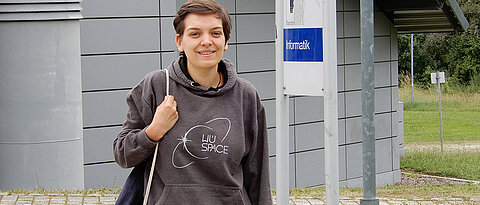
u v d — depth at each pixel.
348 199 10.49
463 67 52.28
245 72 14.62
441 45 53.50
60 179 10.09
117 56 12.45
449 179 18.34
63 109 10.04
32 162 9.96
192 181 3.20
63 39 9.98
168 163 3.20
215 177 3.23
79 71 10.25
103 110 12.48
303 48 5.89
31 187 9.98
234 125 3.26
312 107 15.80
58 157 10.05
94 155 12.48
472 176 18.62
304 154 15.74
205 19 3.21
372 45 7.25
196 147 3.20
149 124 3.30
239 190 3.29
